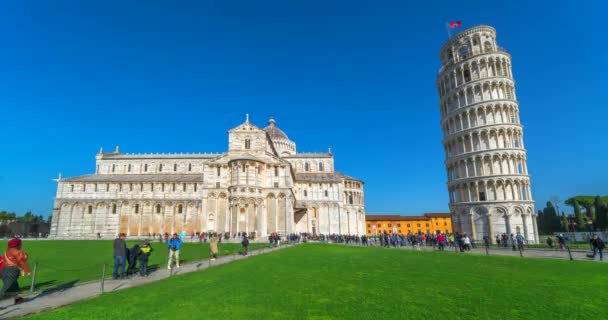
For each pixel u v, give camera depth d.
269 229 77.06
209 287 18.16
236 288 17.72
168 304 14.61
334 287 17.83
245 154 80.56
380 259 31.70
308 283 19.00
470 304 14.27
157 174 103.81
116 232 91.69
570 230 115.44
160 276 23.45
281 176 81.00
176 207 93.50
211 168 80.19
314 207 99.94
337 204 100.75
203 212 77.44
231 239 67.44
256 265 27.36
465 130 72.56
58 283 20.80
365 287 17.81
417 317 12.45
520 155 67.81
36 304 15.16
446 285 18.31
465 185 71.75
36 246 51.81
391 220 150.88
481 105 71.12
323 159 113.50
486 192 67.12
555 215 123.75
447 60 83.81
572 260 30.55
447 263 28.38
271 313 13.05
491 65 73.81
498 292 16.53
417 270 24.05
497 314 12.85
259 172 78.56
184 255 37.91
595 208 103.44
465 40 78.56
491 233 65.25
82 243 58.72
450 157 76.81
